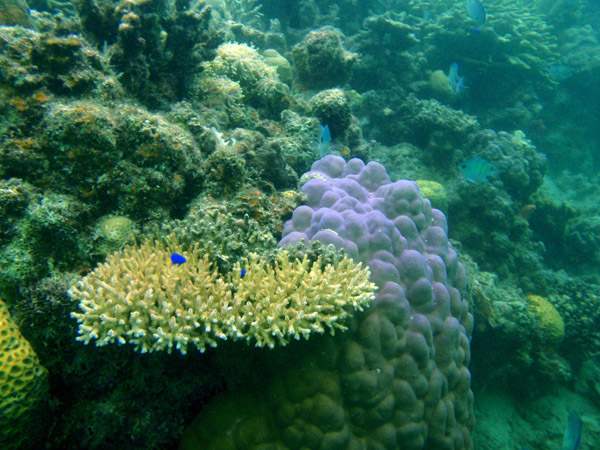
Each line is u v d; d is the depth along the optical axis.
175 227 0.81
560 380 1.55
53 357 0.74
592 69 3.00
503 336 1.39
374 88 2.26
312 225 0.92
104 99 0.90
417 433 0.78
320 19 2.38
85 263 0.80
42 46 0.84
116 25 1.04
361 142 1.60
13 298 0.74
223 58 1.50
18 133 0.81
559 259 2.31
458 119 1.94
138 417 0.76
